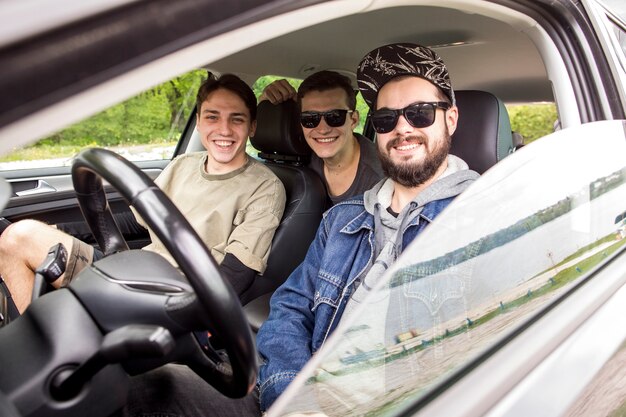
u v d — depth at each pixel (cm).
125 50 45
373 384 78
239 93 229
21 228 176
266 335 160
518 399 79
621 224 136
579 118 131
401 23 206
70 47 41
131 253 83
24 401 68
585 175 116
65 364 71
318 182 250
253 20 56
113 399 76
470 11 113
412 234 150
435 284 79
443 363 82
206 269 67
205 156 249
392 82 156
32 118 41
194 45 50
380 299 72
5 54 39
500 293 91
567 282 110
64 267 104
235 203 228
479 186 83
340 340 73
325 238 178
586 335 99
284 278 235
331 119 236
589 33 135
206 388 110
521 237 95
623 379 107
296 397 75
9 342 74
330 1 68
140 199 69
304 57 258
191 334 81
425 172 156
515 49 247
